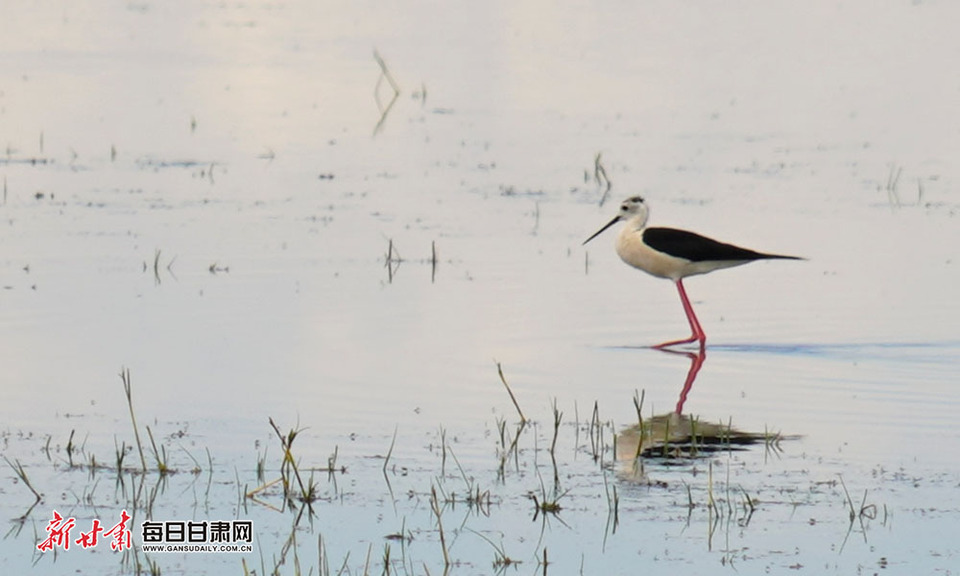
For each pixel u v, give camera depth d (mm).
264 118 25406
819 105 26875
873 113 26219
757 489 10141
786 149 23484
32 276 15891
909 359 13625
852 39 33125
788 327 14859
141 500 9781
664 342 14305
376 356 13461
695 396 12484
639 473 10484
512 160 22609
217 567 8828
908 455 10859
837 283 16516
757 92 27984
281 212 19219
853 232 18578
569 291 16141
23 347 13406
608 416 11883
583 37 33469
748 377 13078
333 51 31781
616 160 22547
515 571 8750
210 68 29594
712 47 32219
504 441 11188
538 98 27438
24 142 22922
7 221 18234
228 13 36625
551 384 12797
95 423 11375
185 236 17812
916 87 28328
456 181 21266
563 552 9047
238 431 11266
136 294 15336
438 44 32656
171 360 13141
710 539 9250
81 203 19297
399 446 10992
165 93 27109
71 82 27734
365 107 26516
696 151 23250
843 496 10008
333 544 9156
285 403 11977
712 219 18938
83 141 23125
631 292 16234
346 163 22312
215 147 23125
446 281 16297
